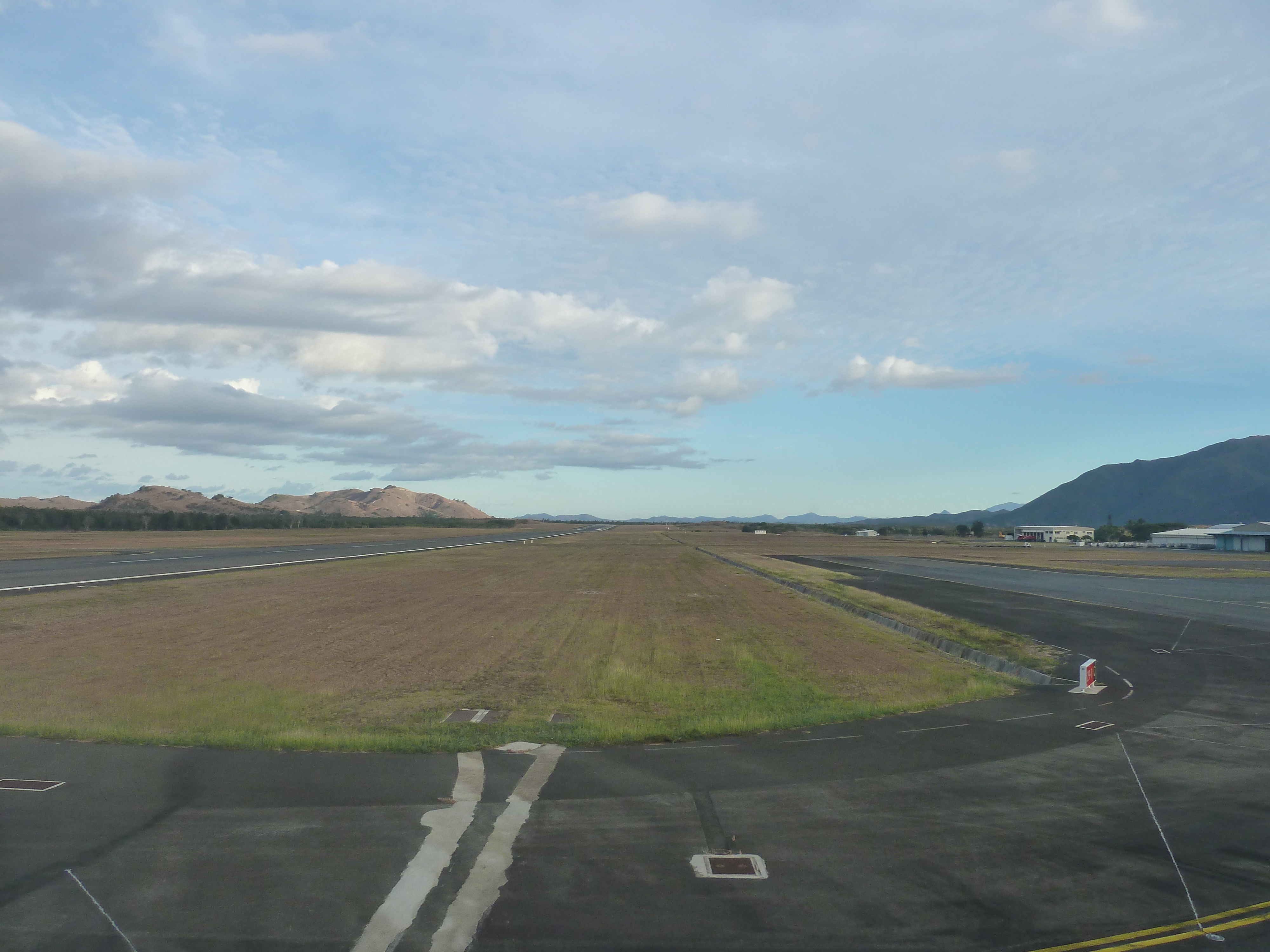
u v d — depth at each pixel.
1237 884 6.34
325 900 5.74
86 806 7.59
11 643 18.80
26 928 5.28
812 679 16.22
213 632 21.11
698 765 9.53
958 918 5.68
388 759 9.55
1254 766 9.80
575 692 14.63
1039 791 8.66
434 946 5.15
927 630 23.98
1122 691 15.12
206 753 9.57
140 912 5.52
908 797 8.39
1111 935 5.49
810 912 5.72
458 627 23.38
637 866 6.45
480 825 7.29
